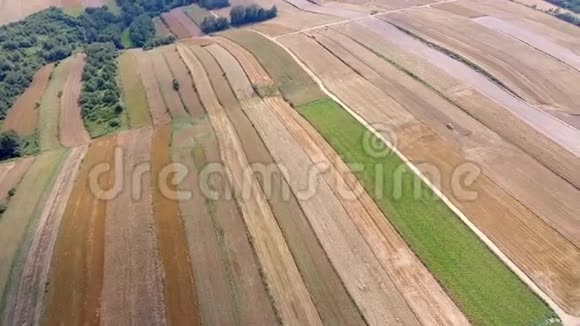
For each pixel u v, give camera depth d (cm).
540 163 4981
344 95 6272
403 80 6556
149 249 4006
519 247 4016
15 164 5388
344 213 4369
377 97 6172
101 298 3609
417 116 5744
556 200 4509
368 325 3403
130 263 3888
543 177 4788
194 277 3759
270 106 6116
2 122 6331
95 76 7162
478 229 4188
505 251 3978
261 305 3544
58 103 6644
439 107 5928
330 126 5612
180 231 4178
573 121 5681
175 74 7019
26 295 3662
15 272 3856
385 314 3481
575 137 5388
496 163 4969
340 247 4031
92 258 3938
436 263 3872
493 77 6550
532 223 4250
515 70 6731
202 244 4050
